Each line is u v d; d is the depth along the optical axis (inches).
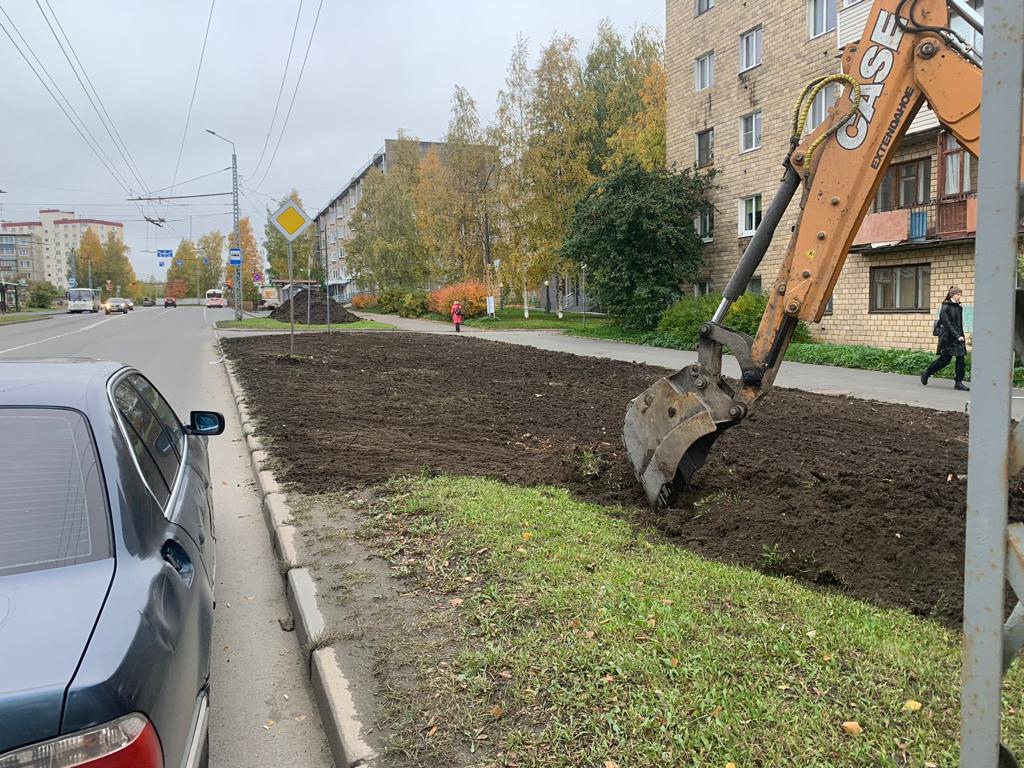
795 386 578.2
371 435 343.0
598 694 118.7
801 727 108.0
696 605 148.7
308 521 214.4
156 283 6146.7
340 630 146.6
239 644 158.9
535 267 1539.1
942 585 160.9
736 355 198.1
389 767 106.1
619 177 1091.3
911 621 143.6
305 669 147.1
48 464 100.0
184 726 84.8
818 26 910.4
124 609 81.7
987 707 61.8
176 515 117.7
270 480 260.1
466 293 1636.3
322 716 129.0
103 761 68.0
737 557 181.3
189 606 98.1
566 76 1503.4
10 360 137.1
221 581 192.9
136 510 99.7
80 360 143.3
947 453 302.2
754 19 1006.4
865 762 101.0
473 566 174.2
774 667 124.4
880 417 410.0
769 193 999.0
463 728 113.3
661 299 1058.1
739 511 206.5
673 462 207.8
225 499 265.0
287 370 617.0
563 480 255.0
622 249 1090.7
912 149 764.6
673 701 115.0
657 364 718.5
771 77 980.6
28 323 1636.3
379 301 2213.3
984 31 58.4
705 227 1137.4
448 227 1752.0
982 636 61.7
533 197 1521.9
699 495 228.1
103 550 91.3
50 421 106.9
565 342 1034.1
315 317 1485.0
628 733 108.8
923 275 776.9
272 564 204.1
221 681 144.0
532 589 157.8
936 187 734.5
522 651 133.0
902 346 792.9
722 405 200.4
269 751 122.0
